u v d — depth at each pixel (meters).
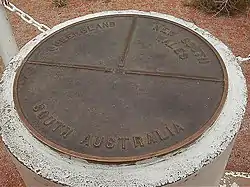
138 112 0.51
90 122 0.50
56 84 0.55
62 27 0.64
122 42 0.60
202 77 0.55
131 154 0.47
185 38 0.60
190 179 0.48
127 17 0.65
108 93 0.53
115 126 0.50
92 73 0.56
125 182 0.46
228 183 0.78
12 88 0.56
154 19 0.64
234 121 0.52
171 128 0.49
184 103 0.52
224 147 0.50
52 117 0.51
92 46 0.60
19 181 0.83
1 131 0.52
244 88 0.57
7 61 0.77
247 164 0.83
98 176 0.47
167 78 0.55
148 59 0.58
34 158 0.49
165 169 0.47
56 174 0.47
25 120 0.51
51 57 0.58
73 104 0.52
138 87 0.54
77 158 0.47
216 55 0.57
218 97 0.52
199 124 0.50
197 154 0.49
